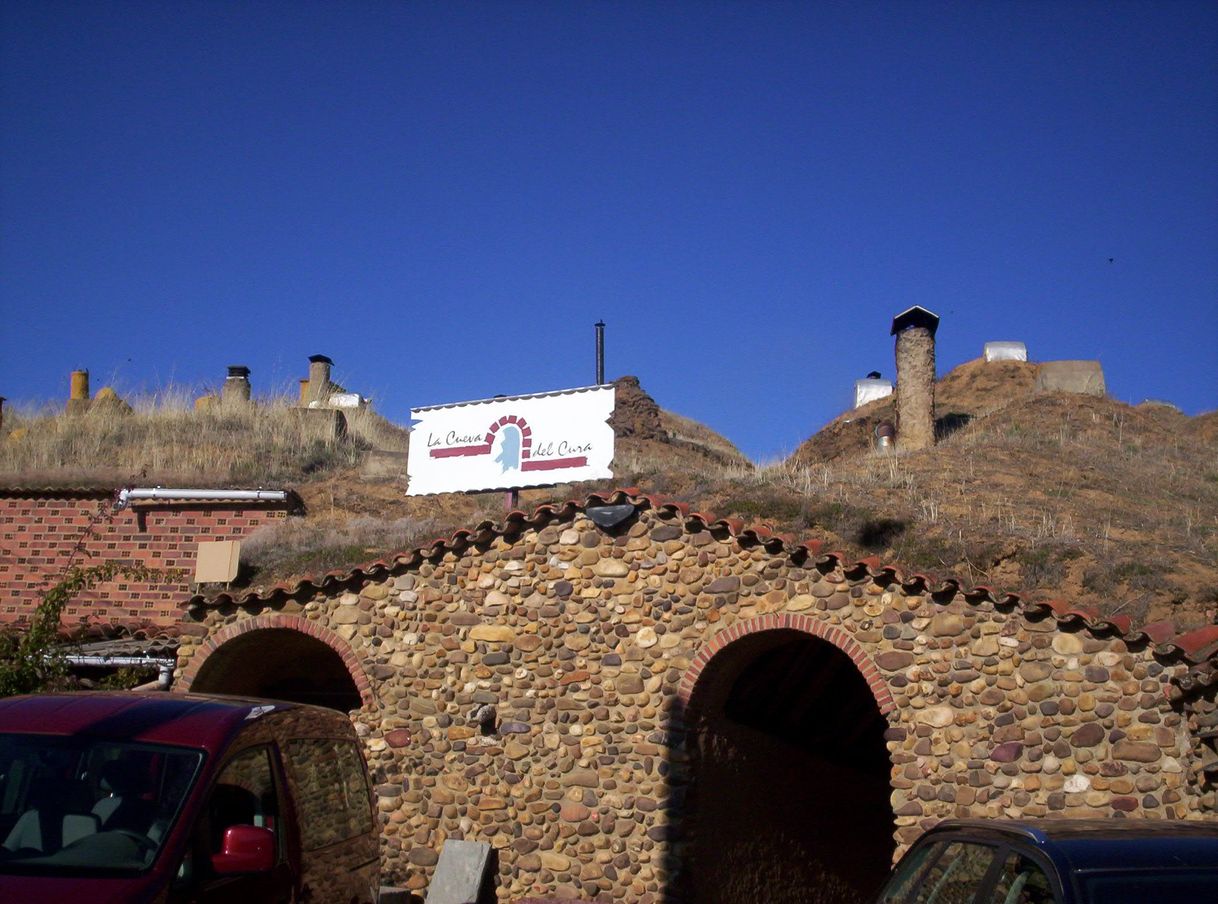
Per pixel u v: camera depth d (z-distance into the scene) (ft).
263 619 46.73
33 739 19.63
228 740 20.30
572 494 57.98
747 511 51.49
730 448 124.36
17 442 76.64
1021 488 57.82
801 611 39.42
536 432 54.49
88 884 16.75
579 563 43.52
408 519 58.49
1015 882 16.40
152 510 62.44
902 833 36.19
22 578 61.98
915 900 19.83
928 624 37.63
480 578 44.78
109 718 20.40
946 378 107.76
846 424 95.14
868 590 38.63
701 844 41.24
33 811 18.43
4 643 40.11
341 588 46.29
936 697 36.94
